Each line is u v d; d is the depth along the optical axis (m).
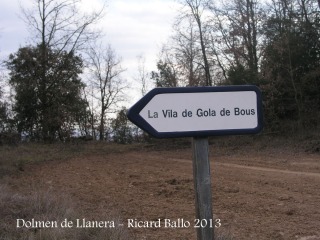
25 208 7.77
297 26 28.95
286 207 8.95
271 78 27.77
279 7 31.55
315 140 22.97
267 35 30.38
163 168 17.73
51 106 33.19
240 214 8.48
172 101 3.07
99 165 19.81
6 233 6.24
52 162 21.78
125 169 17.66
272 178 13.28
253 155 22.11
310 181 12.45
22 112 33.12
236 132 3.14
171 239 6.70
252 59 34.31
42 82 33.34
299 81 27.81
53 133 33.06
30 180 14.56
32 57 33.41
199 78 37.53
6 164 19.31
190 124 3.09
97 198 10.52
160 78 39.69
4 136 31.48
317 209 8.72
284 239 6.70
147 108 3.03
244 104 3.16
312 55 28.14
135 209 9.11
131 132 38.53
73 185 12.96
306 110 27.27
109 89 51.03
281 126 27.19
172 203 9.78
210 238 3.15
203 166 3.15
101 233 6.05
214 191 11.15
